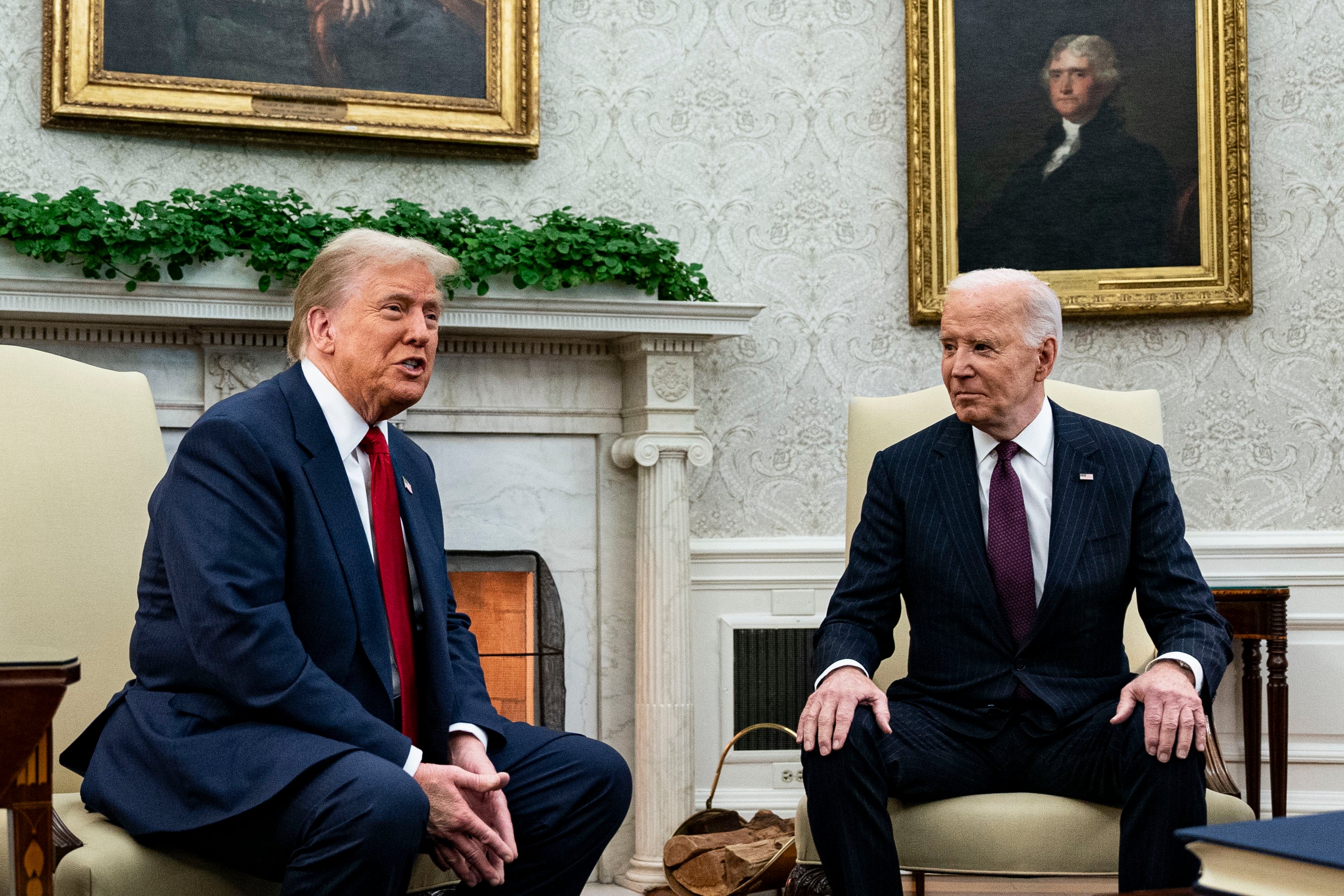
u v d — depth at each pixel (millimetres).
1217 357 3973
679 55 3986
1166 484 2223
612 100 3951
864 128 4043
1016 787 2107
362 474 2020
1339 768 3822
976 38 3988
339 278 1976
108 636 2160
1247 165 3896
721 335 3609
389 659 1921
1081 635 2143
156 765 1770
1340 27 3971
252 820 1705
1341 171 3953
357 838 1641
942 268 3973
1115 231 3949
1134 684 1984
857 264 4027
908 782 2033
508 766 2018
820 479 3986
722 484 3932
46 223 3113
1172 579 2143
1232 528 3949
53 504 2152
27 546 2111
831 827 1978
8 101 3516
